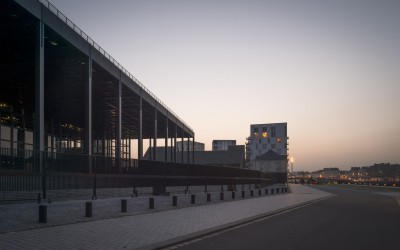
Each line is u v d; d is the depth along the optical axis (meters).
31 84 40.78
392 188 75.19
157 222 16.80
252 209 24.44
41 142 25.42
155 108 53.34
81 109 51.94
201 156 116.69
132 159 31.16
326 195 45.38
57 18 27.59
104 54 36.06
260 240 12.55
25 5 24.03
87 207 17.86
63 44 29.77
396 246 11.54
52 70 36.50
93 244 11.17
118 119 39.88
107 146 76.88
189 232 13.78
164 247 11.18
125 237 12.52
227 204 29.41
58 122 57.41
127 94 45.88
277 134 129.38
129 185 30.39
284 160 120.12
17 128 47.16
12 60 34.00
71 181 22.97
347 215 21.62
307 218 19.89
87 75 32.62
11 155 18.48
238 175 56.34
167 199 29.23
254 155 131.50
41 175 20.34
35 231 13.58
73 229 14.20
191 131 78.00
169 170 37.25
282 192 52.19
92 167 25.56
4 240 11.65
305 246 11.45
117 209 21.42
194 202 28.69
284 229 15.42
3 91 43.12
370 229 15.51
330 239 12.80
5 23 26.11
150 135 77.44
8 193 18.12
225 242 12.15
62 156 22.41
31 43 29.95
